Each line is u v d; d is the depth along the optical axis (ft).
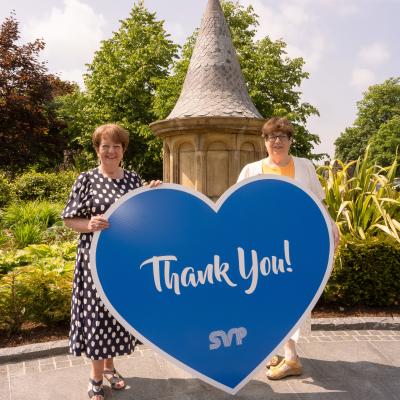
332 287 14.84
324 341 12.65
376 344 12.49
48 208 32.45
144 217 8.33
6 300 12.67
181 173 22.26
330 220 9.29
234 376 8.68
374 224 16.48
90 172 8.93
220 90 21.77
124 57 80.43
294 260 9.02
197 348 8.48
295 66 64.54
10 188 42.73
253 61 61.93
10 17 73.46
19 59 72.74
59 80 80.38
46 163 92.63
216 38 22.61
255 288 8.76
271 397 9.46
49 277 13.38
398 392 9.75
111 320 8.68
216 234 8.60
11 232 29.01
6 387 9.99
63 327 13.32
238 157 21.11
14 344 12.18
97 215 8.60
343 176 18.16
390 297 15.05
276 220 8.93
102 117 79.25
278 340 8.89
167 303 8.34
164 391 9.77
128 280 8.21
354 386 9.98
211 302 8.54
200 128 20.49
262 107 61.41
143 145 76.89
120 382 9.82
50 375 10.59
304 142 65.77
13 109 69.46
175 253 8.40
